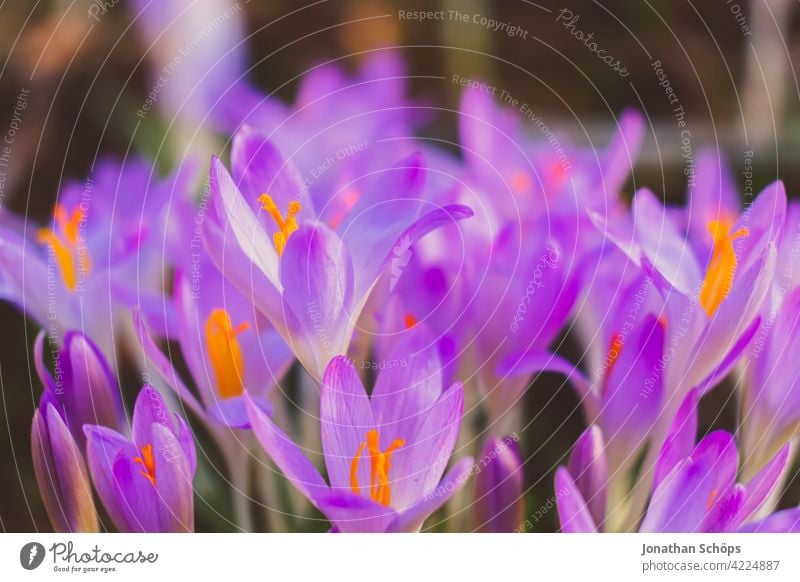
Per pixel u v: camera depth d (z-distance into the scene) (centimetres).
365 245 47
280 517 49
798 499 51
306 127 50
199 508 49
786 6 54
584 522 47
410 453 46
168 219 48
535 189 49
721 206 51
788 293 48
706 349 47
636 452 47
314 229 46
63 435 48
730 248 48
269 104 51
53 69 53
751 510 48
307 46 52
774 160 53
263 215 47
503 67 53
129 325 48
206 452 49
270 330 47
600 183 49
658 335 47
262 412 46
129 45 52
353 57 51
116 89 52
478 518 47
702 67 54
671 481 47
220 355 47
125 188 50
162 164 50
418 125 51
